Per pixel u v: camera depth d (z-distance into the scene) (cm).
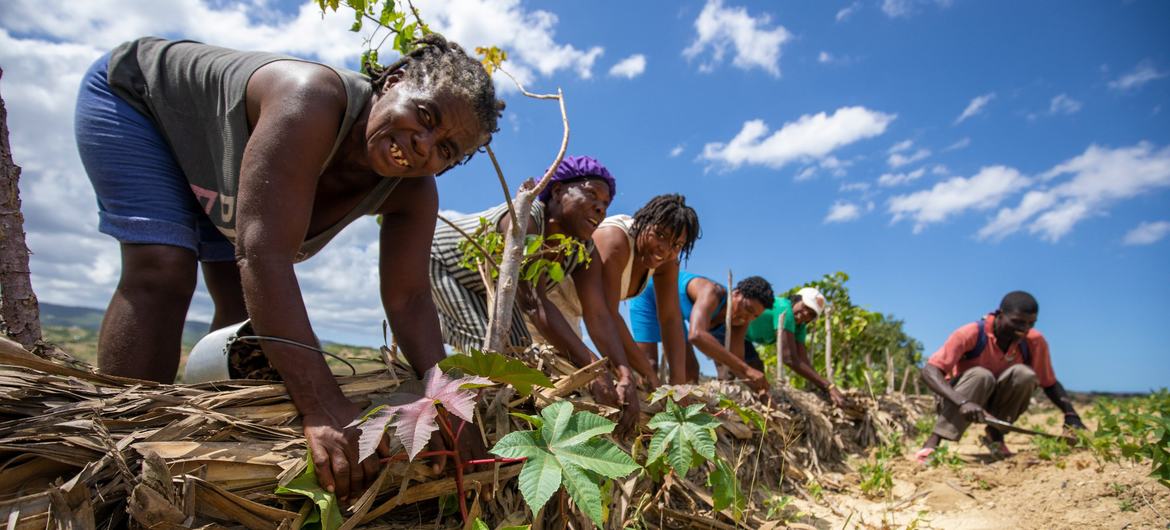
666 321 420
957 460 455
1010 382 508
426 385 177
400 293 228
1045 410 916
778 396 485
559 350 328
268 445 168
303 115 175
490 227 306
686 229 389
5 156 216
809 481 395
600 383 278
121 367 203
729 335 493
